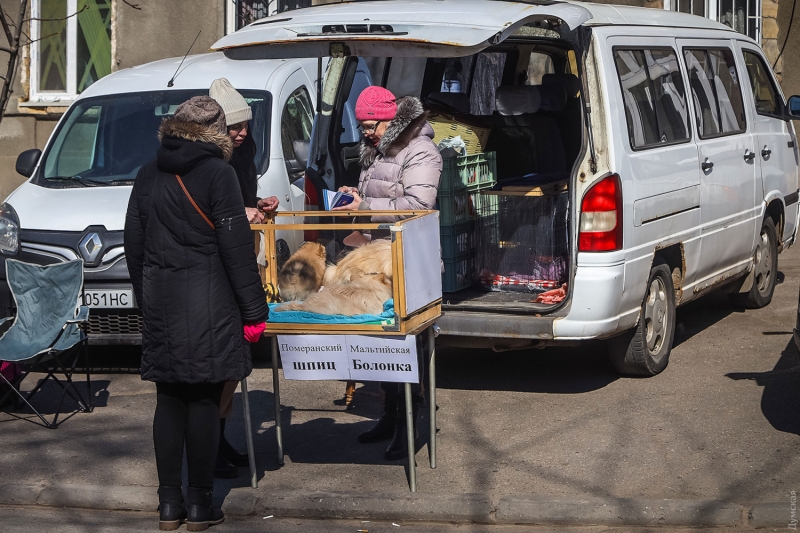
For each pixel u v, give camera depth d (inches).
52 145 341.1
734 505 188.1
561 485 204.5
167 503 194.9
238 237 183.9
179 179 185.6
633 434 232.8
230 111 208.4
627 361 270.2
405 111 232.1
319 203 278.7
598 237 243.1
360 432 243.6
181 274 185.6
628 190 249.1
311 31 229.1
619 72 255.9
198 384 190.9
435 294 209.6
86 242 289.6
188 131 186.1
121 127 339.6
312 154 282.0
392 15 235.8
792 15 544.1
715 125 307.9
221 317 186.5
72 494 208.5
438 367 297.6
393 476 213.6
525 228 267.6
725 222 308.5
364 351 198.2
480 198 273.1
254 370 302.8
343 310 198.1
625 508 189.6
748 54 348.2
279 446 222.1
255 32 237.0
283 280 207.8
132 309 288.4
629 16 280.7
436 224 210.2
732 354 296.8
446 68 312.3
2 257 294.0
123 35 546.6
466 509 194.4
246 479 214.8
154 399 278.4
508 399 263.9
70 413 265.9
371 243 204.1
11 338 269.3
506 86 282.7
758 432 230.4
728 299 358.0
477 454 224.7
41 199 312.7
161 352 187.5
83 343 264.5
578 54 245.4
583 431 236.4
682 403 253.4
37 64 557.9
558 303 245.0
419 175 228.5
